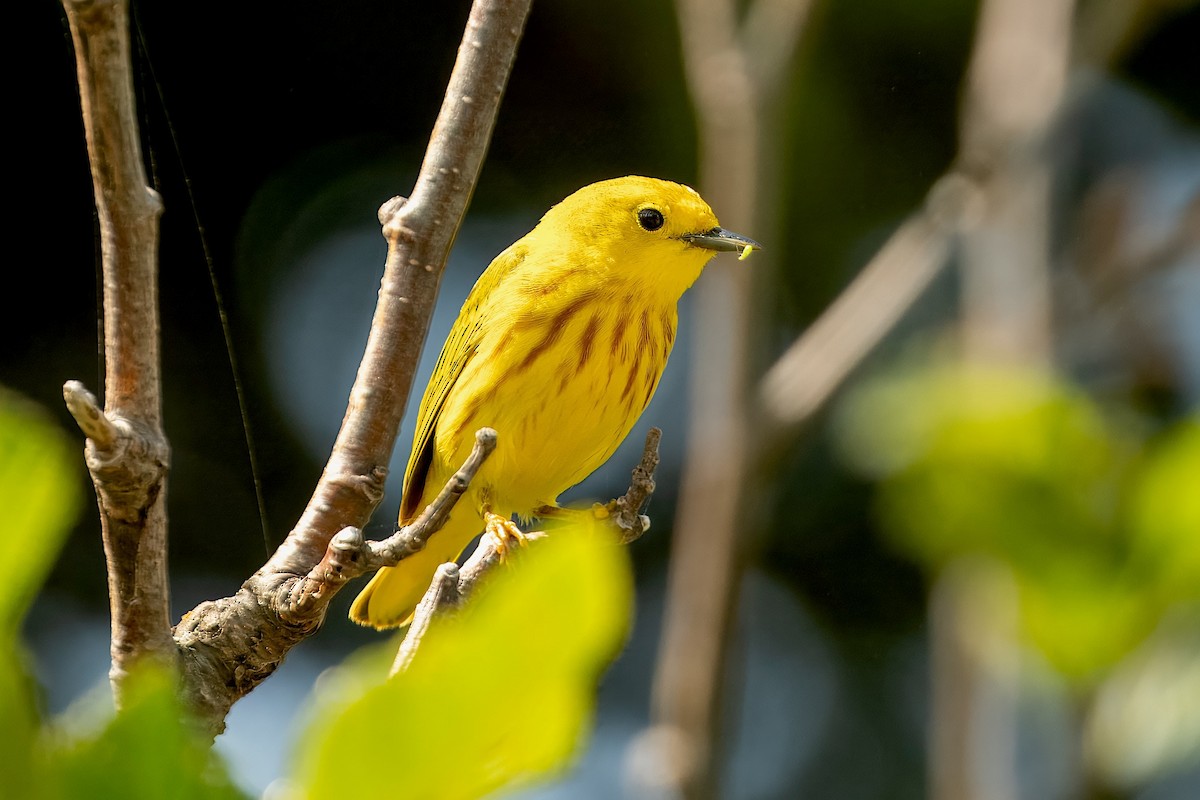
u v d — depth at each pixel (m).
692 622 10.27
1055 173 12.41
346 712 2.43
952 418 6.20
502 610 2.44
